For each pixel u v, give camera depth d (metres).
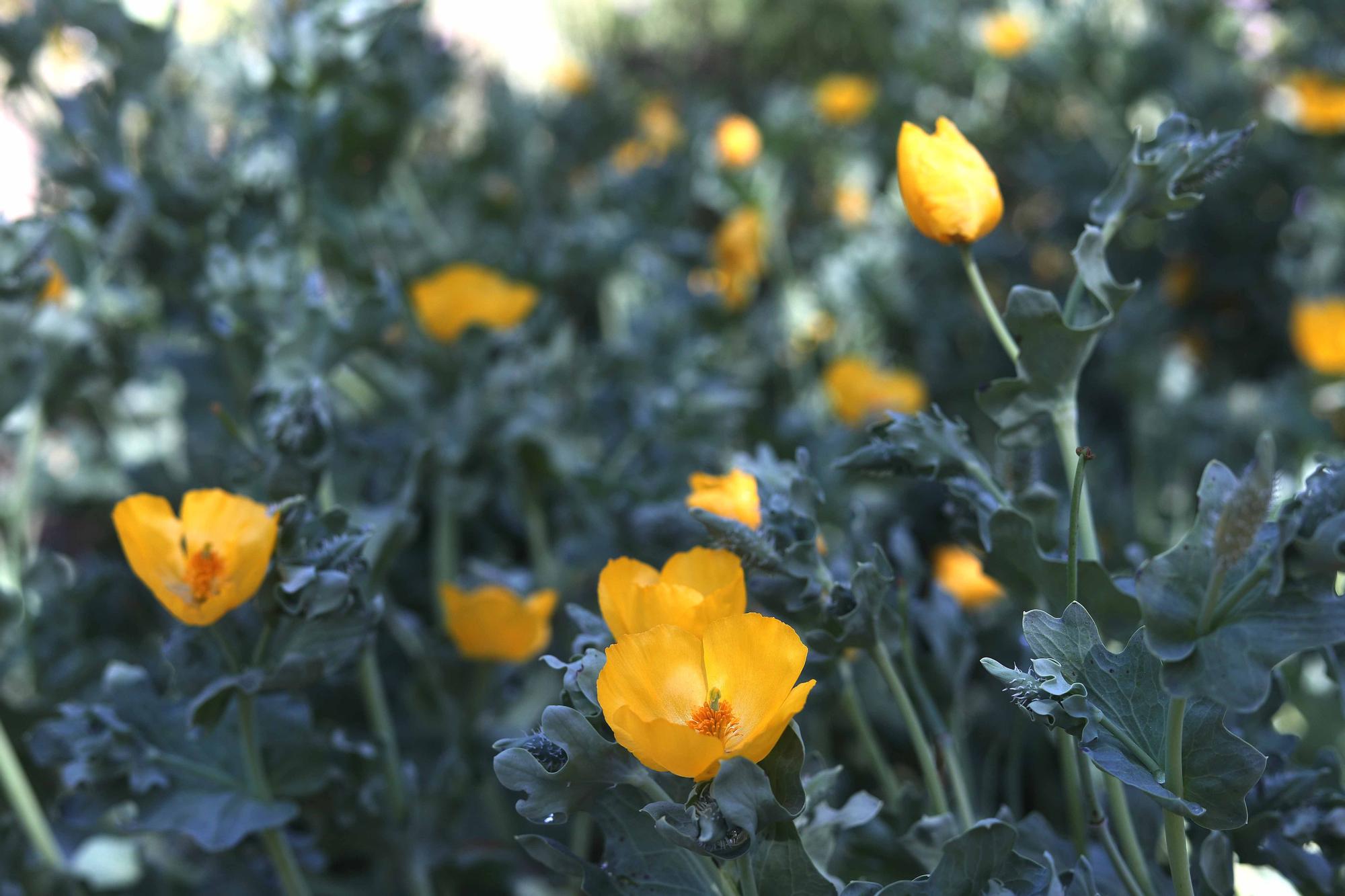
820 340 1.97
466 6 4.11
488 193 2.07
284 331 1.16
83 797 0.98
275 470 0.94
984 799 1.12
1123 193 0.87
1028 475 0.90
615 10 3.77
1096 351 2.01
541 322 1.66
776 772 0.77
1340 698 0.91
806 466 0.90
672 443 1.41
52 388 1.29
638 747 0.75
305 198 1.53
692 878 0.82
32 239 1.05
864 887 0.81
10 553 1.24
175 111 1.42
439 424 1.38
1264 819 0.89
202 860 1.21
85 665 1.21
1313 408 1.70
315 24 1.42
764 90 3.41
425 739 1.21
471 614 1.11
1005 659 1.24
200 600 0.87
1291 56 2.16
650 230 1.99
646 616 0.80
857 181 2.27
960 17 2.53
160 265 1.38
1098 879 0.89
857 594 0.86
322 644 0.91
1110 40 2.22
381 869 1.14
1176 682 0.74
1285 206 2.09
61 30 1.41
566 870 0.82
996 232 2.20
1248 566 0.75
